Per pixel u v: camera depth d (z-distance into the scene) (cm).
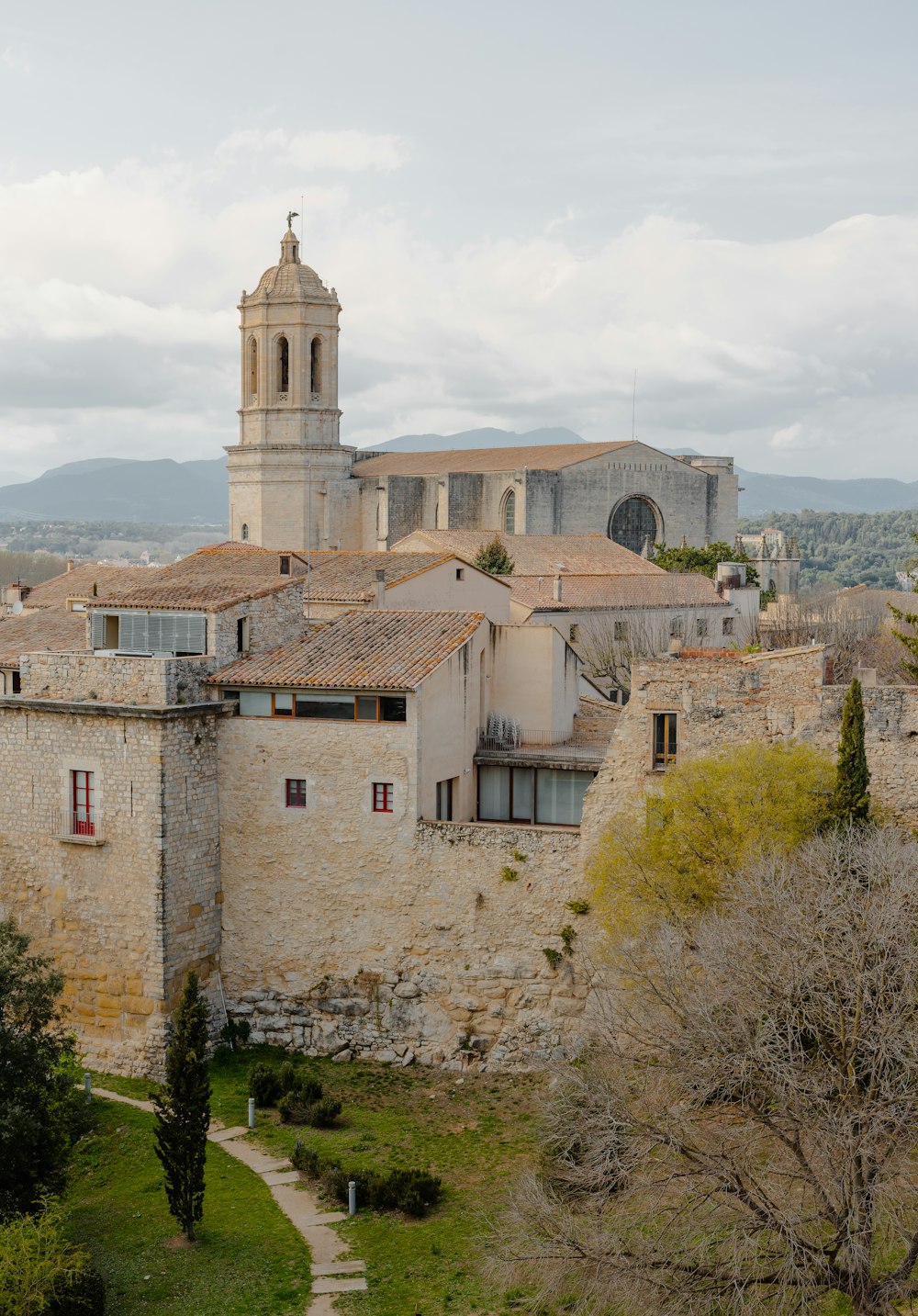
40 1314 3359
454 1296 3525
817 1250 3084
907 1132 3100
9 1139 3847
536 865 4722
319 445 18900
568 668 5978
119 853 4959
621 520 18888
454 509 18350
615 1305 3178
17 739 5128
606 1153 3319
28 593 9356
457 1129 4412
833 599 13925
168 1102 3912
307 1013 5022
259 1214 3975
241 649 5303
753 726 4625
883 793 4497
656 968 3847
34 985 4253
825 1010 3272
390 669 5009
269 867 5066
